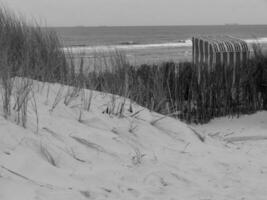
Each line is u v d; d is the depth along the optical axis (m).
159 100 6.68
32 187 3.14
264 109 8.73
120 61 6.75
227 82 8.52
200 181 4.04
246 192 3.84
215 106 8.38
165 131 5.33
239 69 8.70
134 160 4.24
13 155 3.50
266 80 8.69
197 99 8.22
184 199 3.55
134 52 33.31
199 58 10.84
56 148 3.92
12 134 3.80
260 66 8.83
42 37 6.32
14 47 5.80
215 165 4.54
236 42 9.91
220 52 9.56
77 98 5.34
